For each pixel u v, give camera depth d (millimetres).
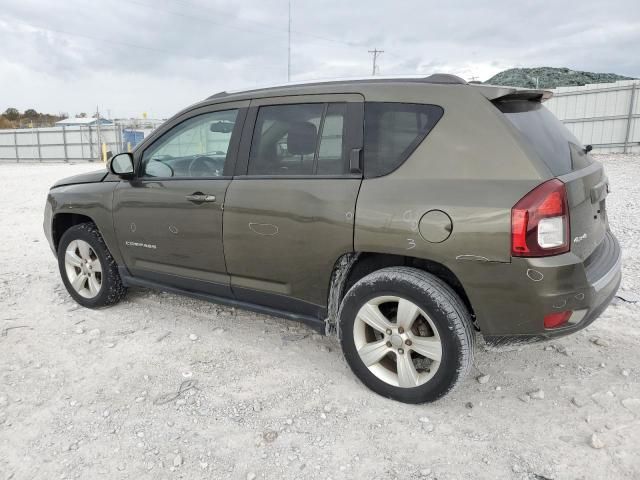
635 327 3979
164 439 2787
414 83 3041
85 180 4531
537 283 2578
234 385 3309
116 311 4539
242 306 3709
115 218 4180
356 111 3137
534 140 2799
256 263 3467
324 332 3369
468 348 2807
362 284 3043
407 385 3010
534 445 2684
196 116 3850
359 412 3000
